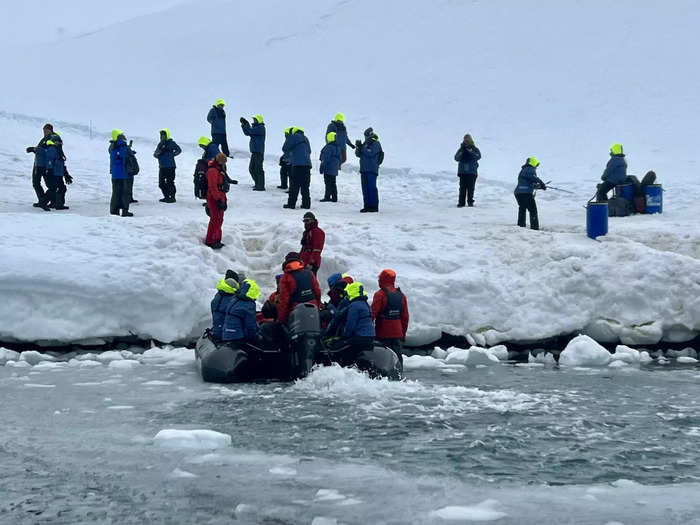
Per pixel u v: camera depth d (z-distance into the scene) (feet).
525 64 127.85
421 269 45.88
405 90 123.34
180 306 41.75
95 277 41.16
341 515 18.60
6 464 22.16
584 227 53.98
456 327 42.78
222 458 22.76
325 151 64.44
